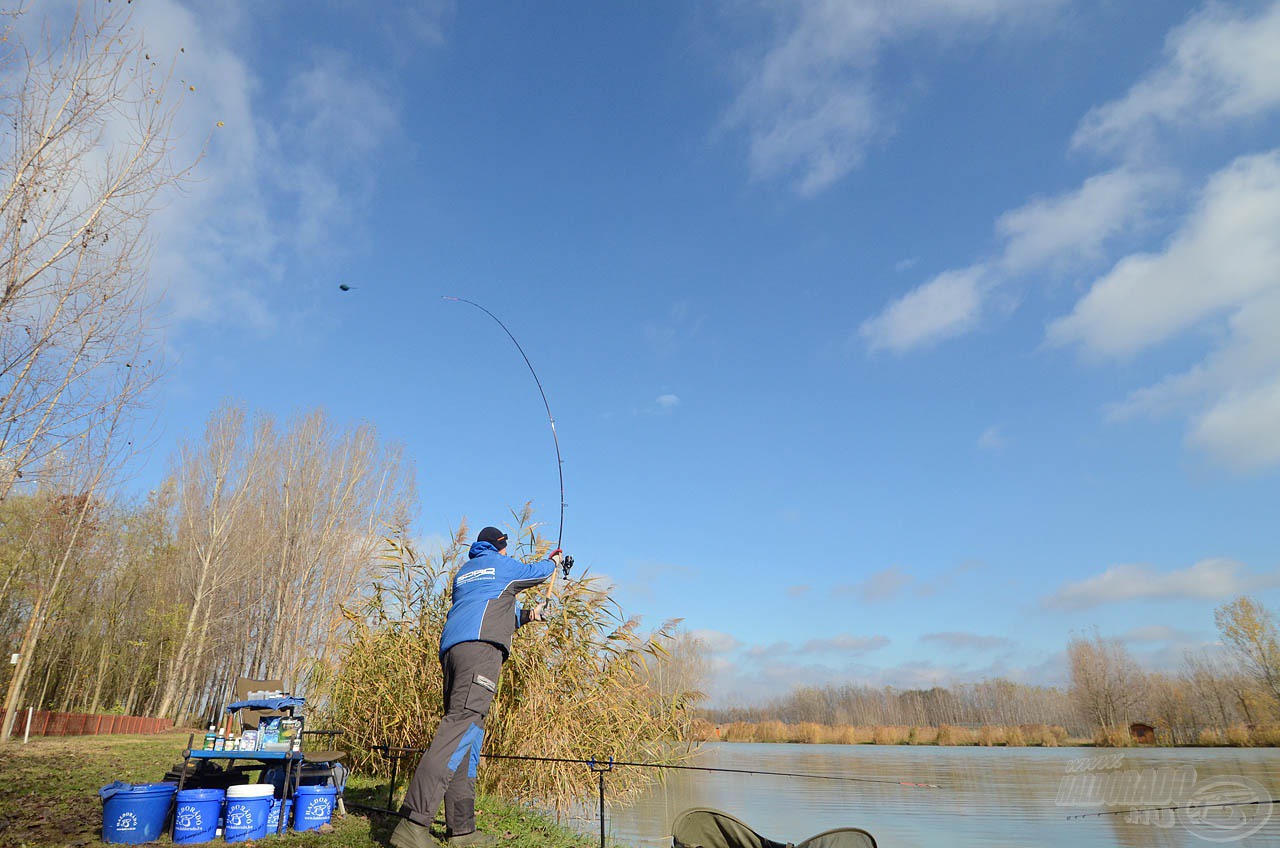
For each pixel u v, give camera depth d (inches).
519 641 272.4
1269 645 1616.6
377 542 1087.0
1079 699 2037.4
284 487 1302.9
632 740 296.2
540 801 271.3
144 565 1256.2
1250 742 1524.4
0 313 248.4
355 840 180.9
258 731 203.9
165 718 1214.9
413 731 274.1
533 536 299.3
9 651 893.2
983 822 409.7
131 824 177.2
